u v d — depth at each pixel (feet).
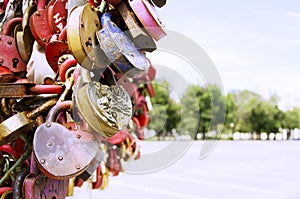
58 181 1.95
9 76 2.13
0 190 1.99
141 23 1.77
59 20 2.17
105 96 1.75
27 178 1.87
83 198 2.45
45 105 1.93
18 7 2.42
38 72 2.12
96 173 2.58
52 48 2.05
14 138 1.94
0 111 2.06
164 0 1.87
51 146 1.75
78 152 1.79
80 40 1.70
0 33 2.39
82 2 2.01
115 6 1.85
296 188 13.33
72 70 1.95
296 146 29.76
